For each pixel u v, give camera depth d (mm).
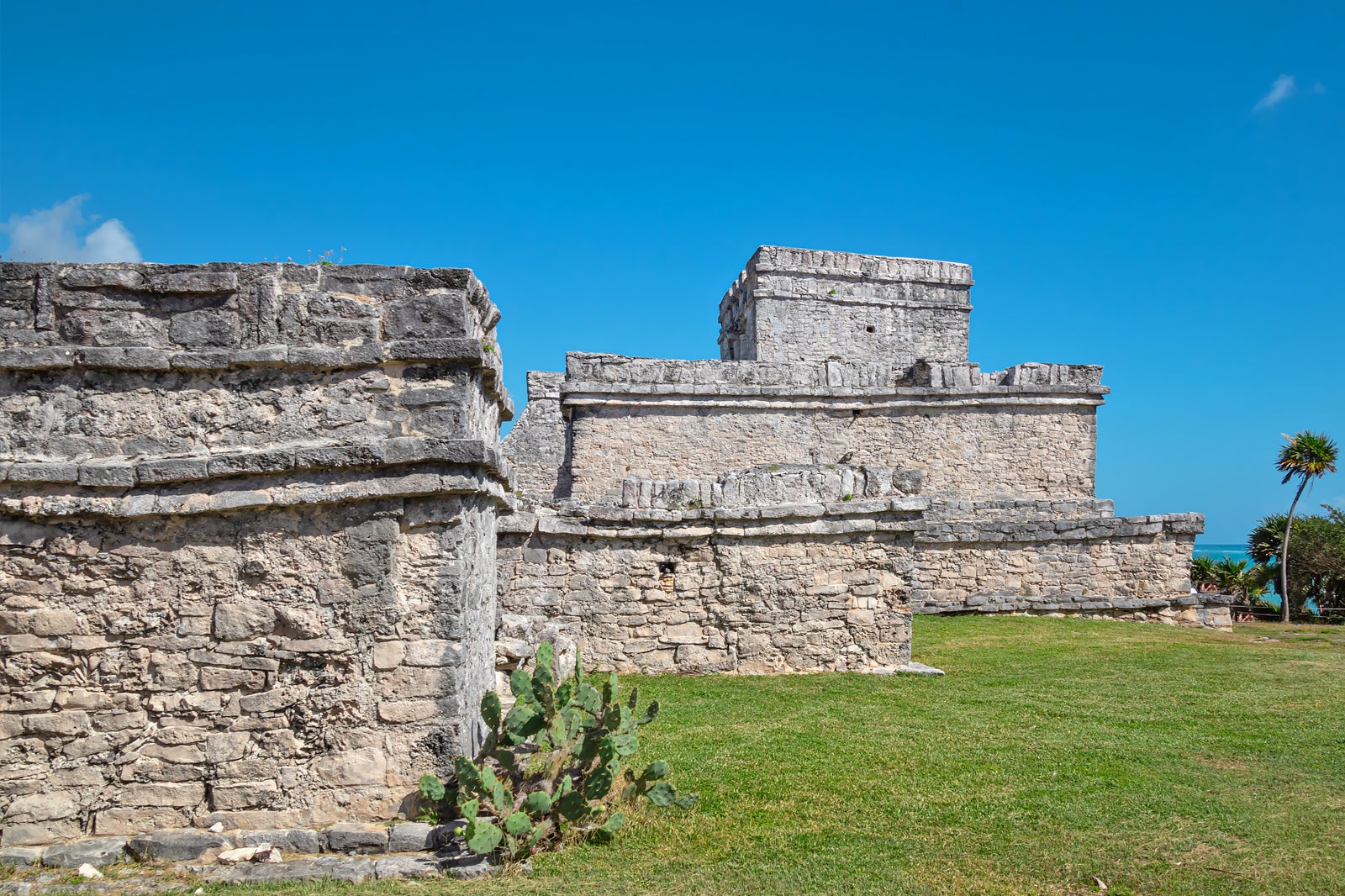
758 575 12508
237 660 6211
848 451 23828
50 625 6113
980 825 6699
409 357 6379
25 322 6281
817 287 29203
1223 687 12062
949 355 30188
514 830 5723
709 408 23078
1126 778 7809
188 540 6246
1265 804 7160
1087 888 5660
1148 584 20344
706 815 6828
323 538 6324
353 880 5559
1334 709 10703
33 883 5488
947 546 19797
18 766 6039
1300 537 32812
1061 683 12172
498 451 6969
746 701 10633
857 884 5645
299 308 6438
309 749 6203
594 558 12352
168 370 6309
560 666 10578
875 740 8945
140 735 6148
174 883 5523
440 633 6312
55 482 6117
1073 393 25188
